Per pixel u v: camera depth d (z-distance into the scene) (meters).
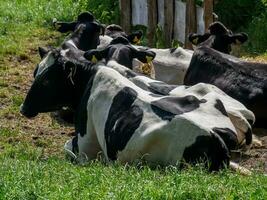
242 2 22.38
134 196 8.67
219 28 16.31
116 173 10.03
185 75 15.43
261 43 20.83
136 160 10.77
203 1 18.81
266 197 8.70
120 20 22.58
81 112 12.23
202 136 10.36
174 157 10.45
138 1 21.77
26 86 17.62
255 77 14.16
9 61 19.73
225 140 10.87
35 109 13.75
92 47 15.83
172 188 8.91
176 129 10.50
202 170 10.02
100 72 12.15
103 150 11.54
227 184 9.20
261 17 21.95
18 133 14.45
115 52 13.70
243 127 12.09
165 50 16.28
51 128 14.81
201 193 8.78
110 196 8.68
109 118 11.39
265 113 13.89
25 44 21.53
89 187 9.19
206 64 14.95
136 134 10.78
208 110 11.14
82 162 12.05
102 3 23.64
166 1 20.31
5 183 9.38
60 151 13.38
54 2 26.06
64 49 13.89
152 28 20.97
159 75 15.91
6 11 25.14
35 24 23.89
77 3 25.14
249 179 9.70
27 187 9.23
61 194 8.91
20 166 10.66
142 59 13.95
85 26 15.84
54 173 10.11
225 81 14.39
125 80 11.80
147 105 11.01
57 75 13.55
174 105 10.98
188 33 19.52
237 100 13.92
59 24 16.30
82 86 13.26
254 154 12.38
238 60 14.84
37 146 13.76
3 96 16.77
